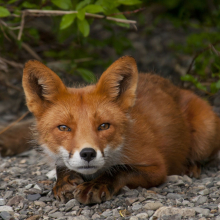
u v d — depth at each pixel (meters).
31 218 5.59
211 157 8.36
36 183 6.92
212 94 9.87
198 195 6.06
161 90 7.86
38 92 6.34
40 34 13.58
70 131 5.89
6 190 6.66
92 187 5.95
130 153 6.38
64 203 6.10
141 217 5.38
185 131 7.68
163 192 6.33
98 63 13.48
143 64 15.41
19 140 9.57
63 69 12.28
